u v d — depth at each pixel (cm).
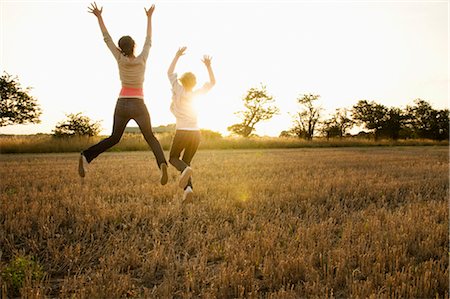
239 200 1023
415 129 8281
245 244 655
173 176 1516
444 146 5753
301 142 5444
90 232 764
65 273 579
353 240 678
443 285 512
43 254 643
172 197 1077
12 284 511
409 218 795
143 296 495
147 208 894
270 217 867
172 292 503
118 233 747
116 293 481
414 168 1898
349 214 926
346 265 572
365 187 1256
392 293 466
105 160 2319
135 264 601
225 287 500
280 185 1269
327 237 695
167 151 3584
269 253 629
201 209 903
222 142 4734
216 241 700
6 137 3781
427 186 1306
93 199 998
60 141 3688
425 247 644
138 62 527
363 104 8069
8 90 4866
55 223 789
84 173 529
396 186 1298
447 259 601
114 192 1101
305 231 731
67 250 628
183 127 586
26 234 752
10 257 635
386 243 631
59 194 1057
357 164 2125
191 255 650
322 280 533
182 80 596
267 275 548
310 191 1165
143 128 537
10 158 2511
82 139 3831
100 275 524
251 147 4891
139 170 1706
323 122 7681
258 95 7219
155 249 630
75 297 473
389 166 2012
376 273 533
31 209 881
